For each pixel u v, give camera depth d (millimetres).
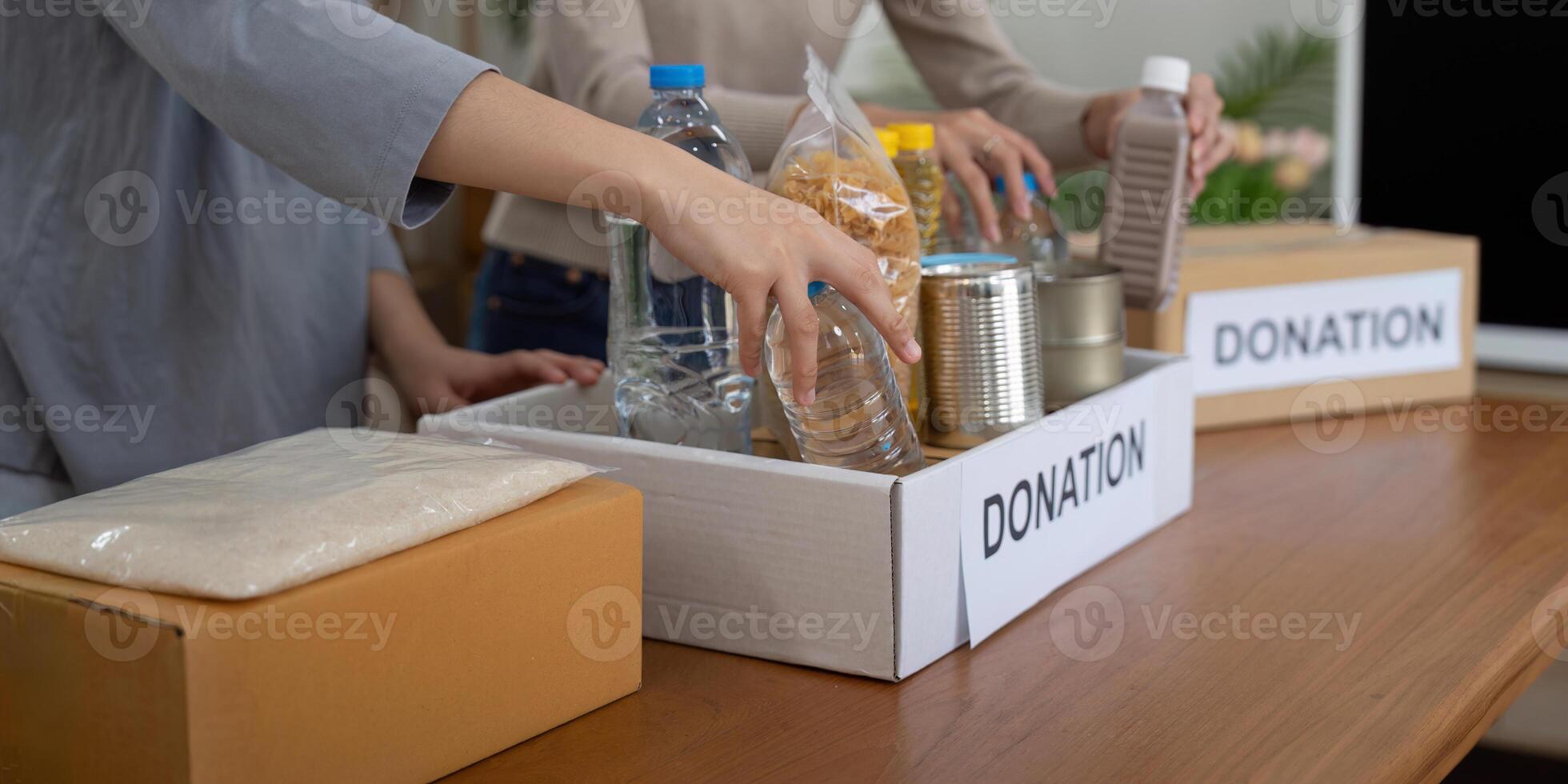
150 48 775
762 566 757
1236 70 4113
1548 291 1640
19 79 1035
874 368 761
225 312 1112
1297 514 1085
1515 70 1624
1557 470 1213
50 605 547
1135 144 1151
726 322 893
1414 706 702
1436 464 1239
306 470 663
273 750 542
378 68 718
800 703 710
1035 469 845
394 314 1336
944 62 1580
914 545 723
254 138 746
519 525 638
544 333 1541
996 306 895
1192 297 1337
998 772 629
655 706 706
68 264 1053
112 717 538
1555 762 1154
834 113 830
